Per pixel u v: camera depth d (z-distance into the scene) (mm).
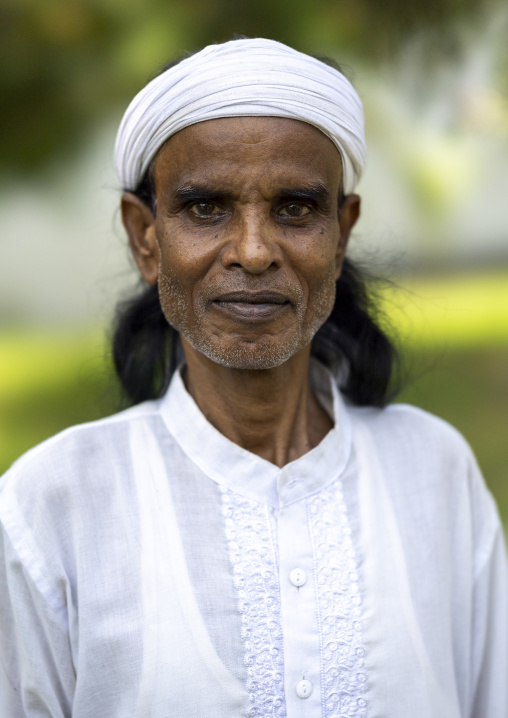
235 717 1303
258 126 1317
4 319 10438
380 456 1584
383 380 1697
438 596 1488
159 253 1450
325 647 1352
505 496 4965
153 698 1312
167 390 1646
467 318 8062
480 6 3576
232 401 1500
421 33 3650
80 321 9328
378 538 1472
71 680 1383
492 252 7609
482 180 4941
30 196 4797
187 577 1354
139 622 1338
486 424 6023
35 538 1377
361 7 3580
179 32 3736
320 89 1357
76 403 7062
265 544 1395
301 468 1455
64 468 1424
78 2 3756
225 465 1446
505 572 1676
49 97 4117
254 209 1331
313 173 1361
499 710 1629
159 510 1412
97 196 4500
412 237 5742
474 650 1634
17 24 3852
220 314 1363
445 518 1566
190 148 1341
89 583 1354
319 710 1326
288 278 1357
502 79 3729
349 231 1623
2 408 7160
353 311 1700
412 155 4375
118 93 4086
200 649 1316
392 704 1372
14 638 1409
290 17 3568
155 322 1692
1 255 9781
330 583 1398
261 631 1333
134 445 1484
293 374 1511
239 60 1318
